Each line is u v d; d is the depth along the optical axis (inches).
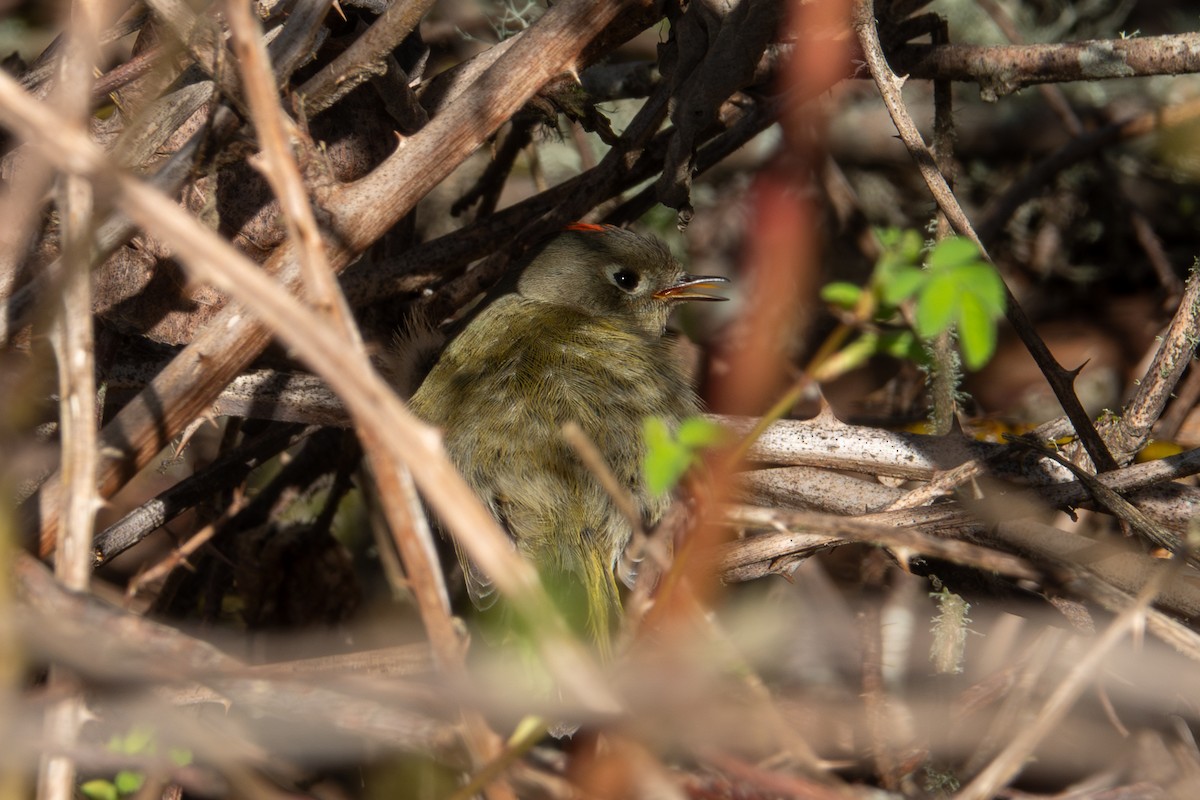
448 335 320.2
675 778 185.3
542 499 261.9
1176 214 473.4
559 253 333.1
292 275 210.4
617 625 252.5
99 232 202.1
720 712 174.7
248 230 279.3
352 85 231.3
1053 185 467.5
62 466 171.0
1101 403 417.7
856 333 403.9
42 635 147.2
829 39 292.0
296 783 234.7
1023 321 263.4
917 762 233.8
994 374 427.2
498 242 327.0
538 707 152.3
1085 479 233.5
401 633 346.9
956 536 247.6
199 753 182.2
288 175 148.0
